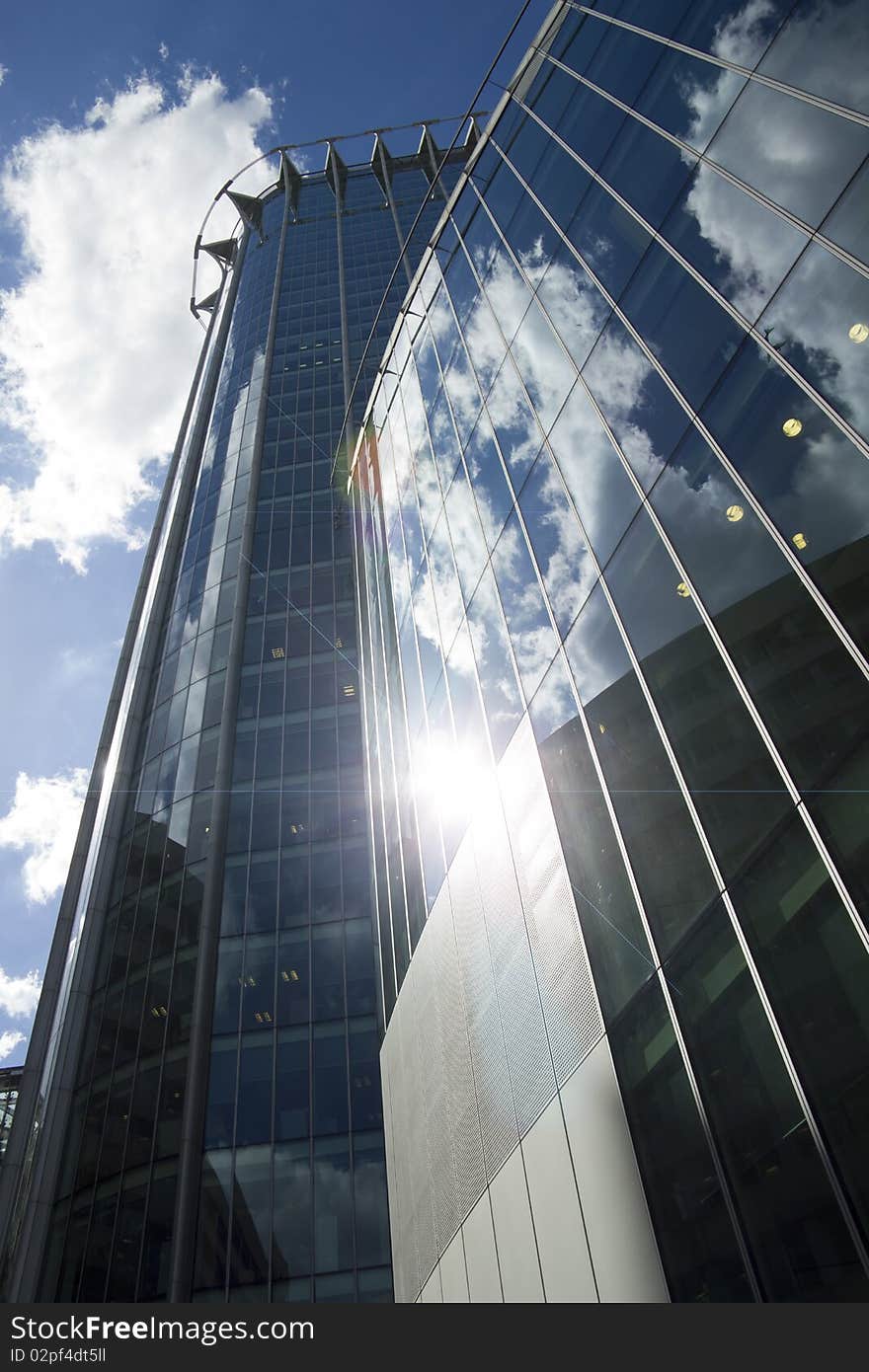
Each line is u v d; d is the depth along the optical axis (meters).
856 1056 8.68
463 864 20.59
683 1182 10.85
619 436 16.02
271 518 59.34
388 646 32.88
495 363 23.45
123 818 48.19
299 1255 30.36
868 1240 8.15
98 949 43.16
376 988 36.84
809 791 9.98
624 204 17.69
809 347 11.47
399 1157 23.50
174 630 57.22
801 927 9.71
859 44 11.92
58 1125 37.22
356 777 44.41
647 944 12.52
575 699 16.08
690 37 16.73
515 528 20.31
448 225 29.83
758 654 11.26
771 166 13.17
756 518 11.77
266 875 41.47
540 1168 14.38
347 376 70.31
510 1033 16.59
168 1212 31.91
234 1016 36.91
